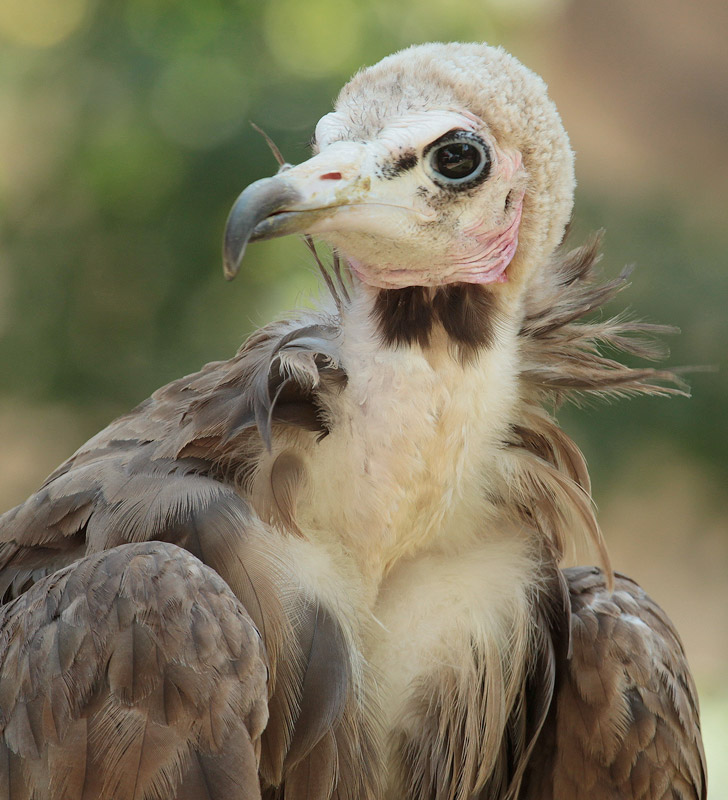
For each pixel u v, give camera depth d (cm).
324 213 502
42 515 522
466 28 1788
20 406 1560
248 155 1473
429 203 518
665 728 573
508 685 562
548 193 556
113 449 541
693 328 1366
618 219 1483
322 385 516
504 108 536
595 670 571
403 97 529
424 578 545
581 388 569
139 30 1588
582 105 1923
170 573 453
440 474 524
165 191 1507
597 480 1342
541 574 582
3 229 1591
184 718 433
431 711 541
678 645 610
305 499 514
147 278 1518
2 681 461
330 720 483
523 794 599
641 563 1642
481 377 533
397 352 519
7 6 1684
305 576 496
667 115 1872
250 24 1588
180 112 1532
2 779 445
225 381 523
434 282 528
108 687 438
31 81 1623
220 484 501
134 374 1498
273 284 1520
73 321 1523
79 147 1548
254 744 440
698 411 1338
